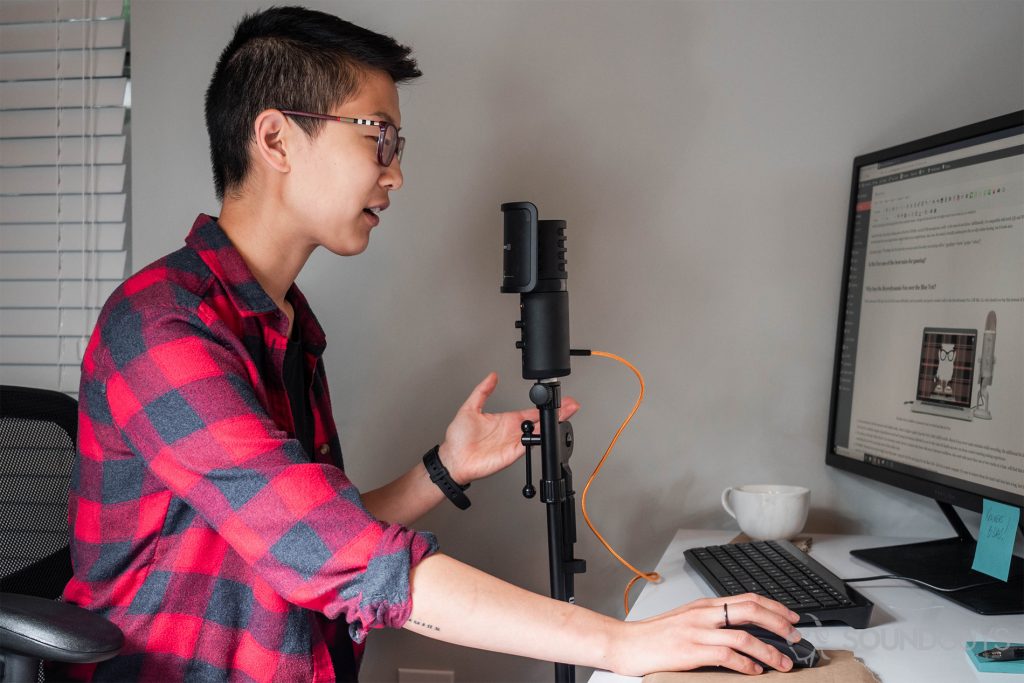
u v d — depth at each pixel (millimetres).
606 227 1524
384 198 1066
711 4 1483
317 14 1033
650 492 1527
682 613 855
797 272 1479
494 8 1537
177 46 1615
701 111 1493
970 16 1418
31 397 1248
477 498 1570
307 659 1012
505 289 1050
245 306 1019
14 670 875
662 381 1520
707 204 1498
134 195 1639
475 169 1553
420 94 1560
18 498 1207
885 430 1304
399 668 1596
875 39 1446
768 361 1492
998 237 1084
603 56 1515
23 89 1663
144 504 971
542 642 817
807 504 1320
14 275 1664
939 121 1434
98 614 980
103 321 974
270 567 838
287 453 868
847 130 1459
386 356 1588
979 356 1108
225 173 1066
